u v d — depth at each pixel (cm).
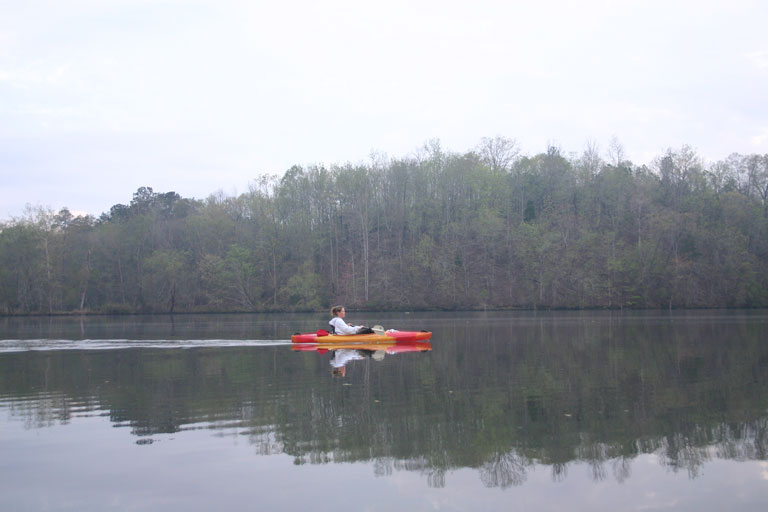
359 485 687
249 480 707
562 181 7675
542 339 2488
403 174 7469
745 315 4478
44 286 6662
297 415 1030
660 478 705
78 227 7394
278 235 7300
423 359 1812
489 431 910
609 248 6488
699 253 6350
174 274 6725
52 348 2316
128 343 2511
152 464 770
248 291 6906
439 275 6619
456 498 647
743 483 685
